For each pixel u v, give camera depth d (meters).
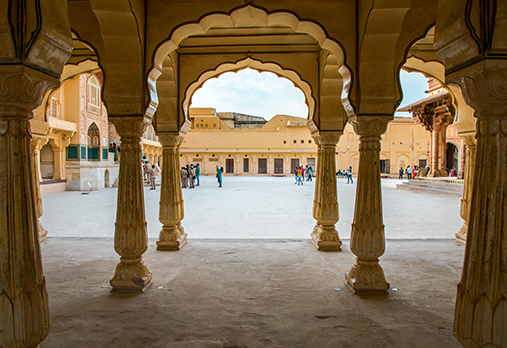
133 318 2.54
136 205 3.08
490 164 1.47
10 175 1.44
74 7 3.14
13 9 1.33
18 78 1.37
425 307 2.74
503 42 1.37
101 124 16.58
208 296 2.95
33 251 1.49
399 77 3.01
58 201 10.52
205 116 33.06
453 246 4.74
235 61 4.41
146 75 3.01
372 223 2.99
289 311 2.66
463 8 1.45
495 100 1.42
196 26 3.09
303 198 11.65
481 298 1.47
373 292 3.00
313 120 4.46
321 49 4.30
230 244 4.78
